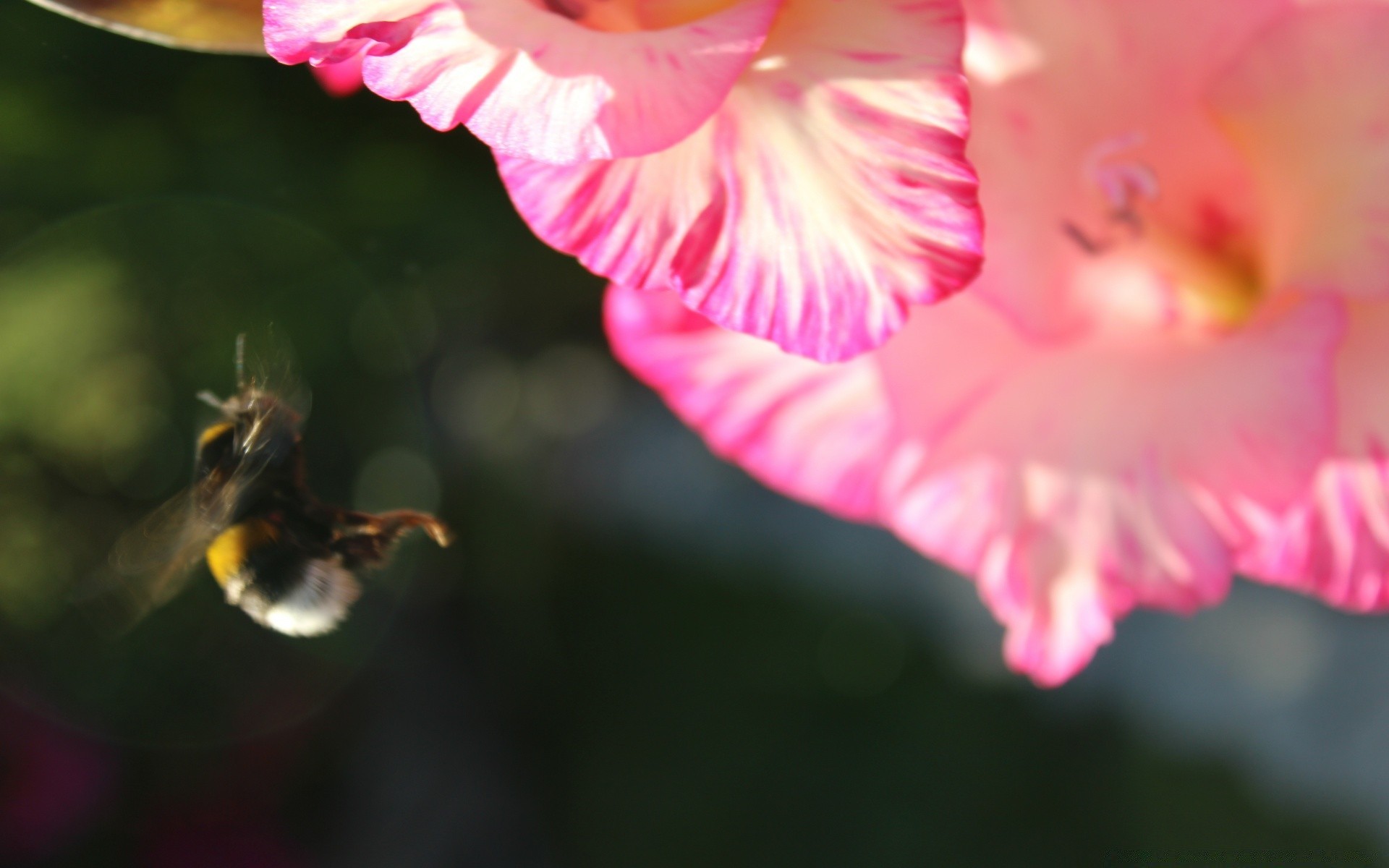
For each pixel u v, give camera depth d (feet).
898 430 0.77
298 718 1.33
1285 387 0.74
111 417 1.09
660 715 1.77
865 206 0.69
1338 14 0.72
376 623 1.35
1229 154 0.74
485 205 1.08
